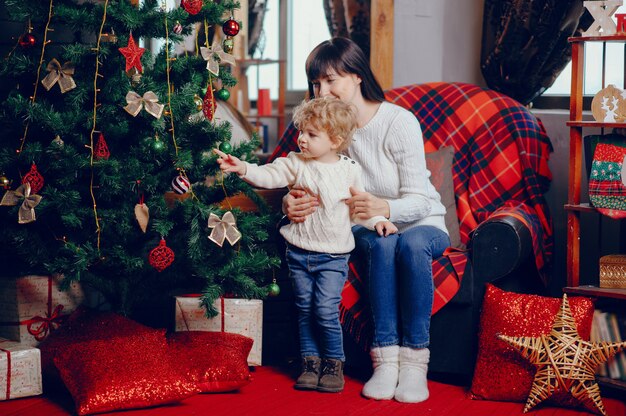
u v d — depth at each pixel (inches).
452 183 111.4
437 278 95.7
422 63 152.7
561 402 89.3
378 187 100.7
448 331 98.3
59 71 89.4
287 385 98.4
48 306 103.4
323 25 243.3
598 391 87.9
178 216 94.9
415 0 152.8
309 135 93.7
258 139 100.8
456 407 89.8
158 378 88.6
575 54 97.2
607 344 88.0
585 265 122.1
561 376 87.4
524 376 90.4
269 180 95.2
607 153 95.7
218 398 92.9
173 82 96.5
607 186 95.2
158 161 94.0
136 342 91.0
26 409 89.5
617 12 118.2
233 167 92.8
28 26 93.7
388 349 94.5
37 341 102.3
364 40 212.2
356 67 99.2
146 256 103.3
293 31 252.1
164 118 93.8
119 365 88.0
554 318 91.2
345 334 101.7
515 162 111.8
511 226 95.6
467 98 116.8
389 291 94.6
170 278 104.4
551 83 129.6
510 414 87.6
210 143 96.0
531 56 128.8
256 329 103.6
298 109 95.6
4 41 109.2
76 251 88.3
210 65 93.3
